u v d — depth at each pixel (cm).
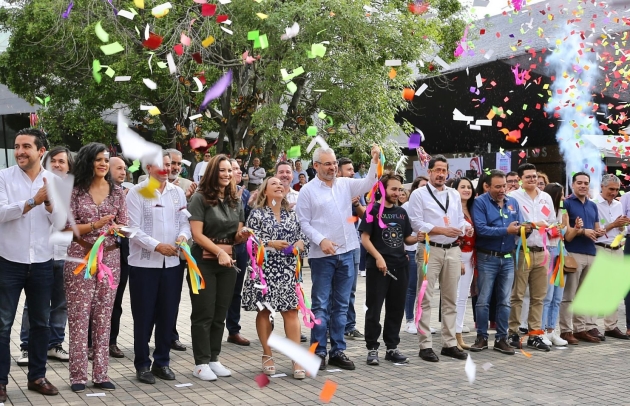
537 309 661
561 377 542
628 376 546
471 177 1202
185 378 523
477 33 1537
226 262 509
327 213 555
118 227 465
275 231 536
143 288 502
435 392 490
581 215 720
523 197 671
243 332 728
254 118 1370
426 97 1681
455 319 616
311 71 1317
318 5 1291
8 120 1928
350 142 1482
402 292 586
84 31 1305
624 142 1082
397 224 584
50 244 463
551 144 1334
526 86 1114
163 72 1293
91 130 1542
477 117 1502
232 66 1412
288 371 551
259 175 1494
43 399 454
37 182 461
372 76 1373
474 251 645
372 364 576
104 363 486
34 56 1516
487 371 560
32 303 464
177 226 518
